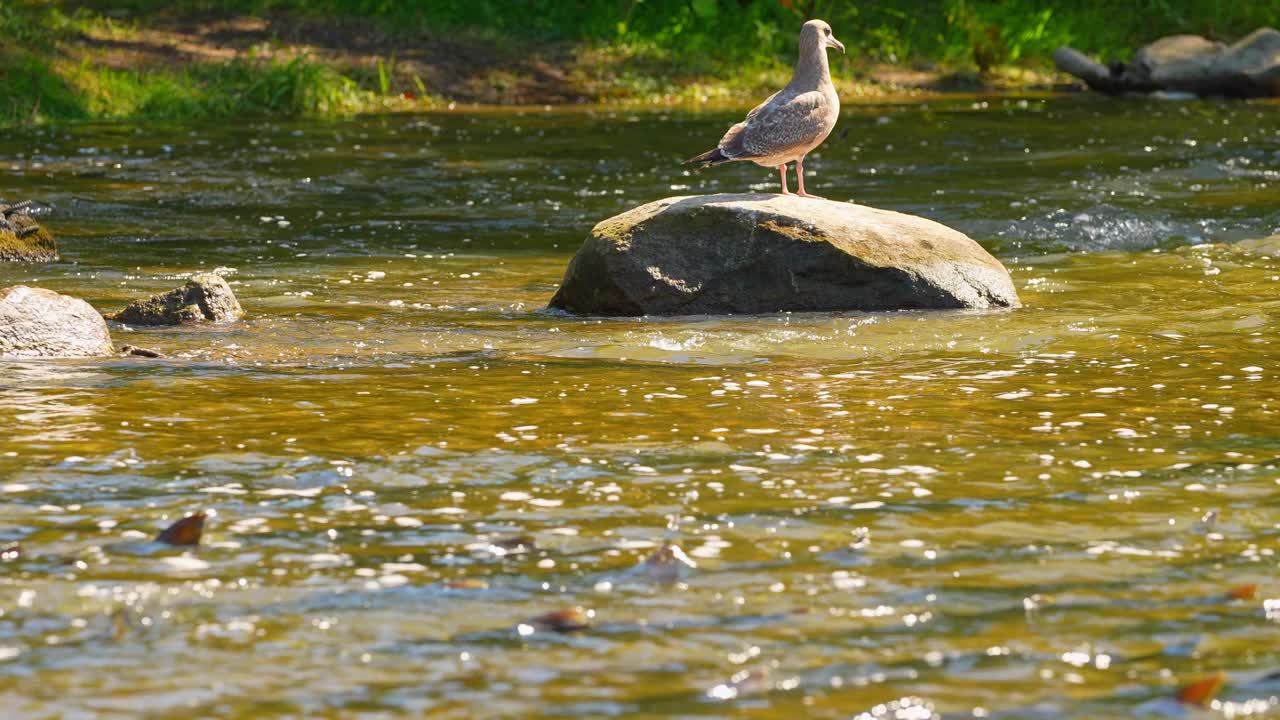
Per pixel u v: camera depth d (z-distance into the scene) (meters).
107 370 11.70
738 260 14.70
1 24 37.09
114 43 38.59
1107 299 15.13
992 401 10.53
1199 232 19.64
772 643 6.30
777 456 9.07
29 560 7.27
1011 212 21.19
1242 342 12.75
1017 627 6.47
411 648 6.28
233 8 42.38
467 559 7.31
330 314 14.57
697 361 12.15
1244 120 33.12
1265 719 5.60
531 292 16.09
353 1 43.72
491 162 27.12
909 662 6.12
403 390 10.96
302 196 23.36
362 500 8.21
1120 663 6.11
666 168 26.41
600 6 44.84
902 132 31.41
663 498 8.24
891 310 14.66
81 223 20.69
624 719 5.62
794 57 43.53
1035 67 44.72
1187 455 9.06
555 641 6.34
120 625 6.51
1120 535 7.62
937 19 46.38
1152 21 48.75
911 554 7.36
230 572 7.13
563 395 10.78
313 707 5.73
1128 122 32.88
